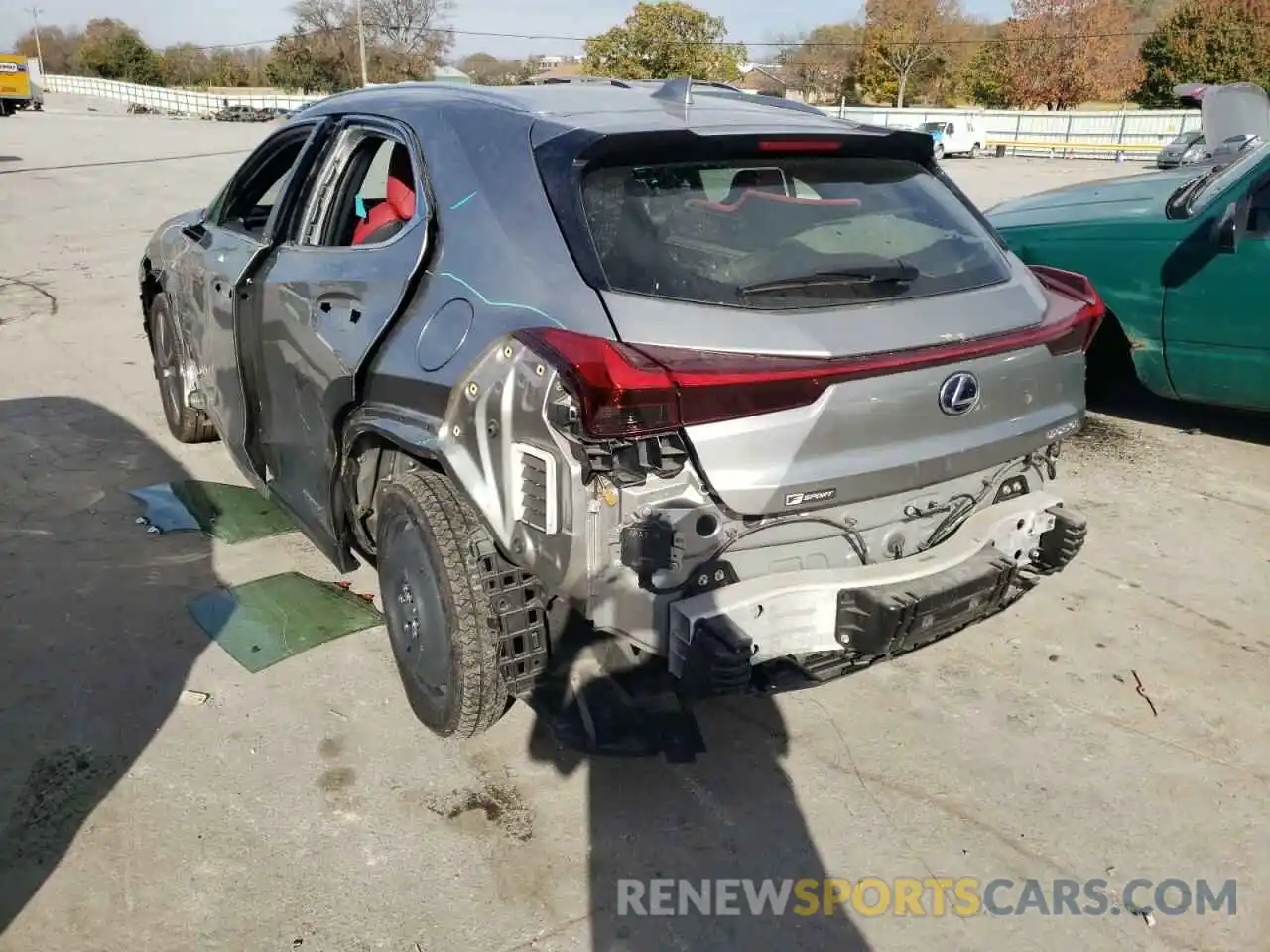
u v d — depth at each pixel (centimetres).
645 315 247
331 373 323
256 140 3009
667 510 245
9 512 462
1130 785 307
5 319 818
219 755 308
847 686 354
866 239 287
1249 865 278
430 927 250
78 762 303
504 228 277
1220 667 368
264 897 257
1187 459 564
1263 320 525
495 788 298
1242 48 4944
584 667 281
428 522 288
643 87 362
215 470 518
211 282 429
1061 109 5641
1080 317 311
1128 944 252
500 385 252
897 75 6344
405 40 6594
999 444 288
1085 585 425
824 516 269
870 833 286
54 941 243
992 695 350
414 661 313
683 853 277
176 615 382
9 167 2066
